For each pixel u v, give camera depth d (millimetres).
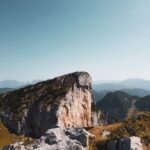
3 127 157500
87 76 198500
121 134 72000
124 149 63094
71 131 72750
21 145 70250
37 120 167125
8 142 136125
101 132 77938
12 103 181375
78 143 66500
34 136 160750
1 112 171625
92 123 197125
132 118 82125
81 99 189250
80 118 184500
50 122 163250
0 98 190250
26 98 183750
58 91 182625
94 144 69500
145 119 81000
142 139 69438
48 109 168000
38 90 191125
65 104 173250
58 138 68938
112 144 66625
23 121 164375
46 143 68188
